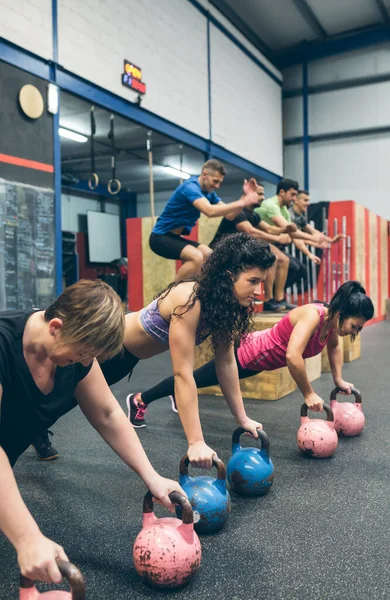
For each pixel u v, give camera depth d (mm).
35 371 1076
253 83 9742
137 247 7359
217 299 1527
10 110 4621
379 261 8883
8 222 4539
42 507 1710
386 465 2098
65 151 9938
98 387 1229
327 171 10773
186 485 1527
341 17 9695
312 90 10805
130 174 11992
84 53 5586
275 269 4508
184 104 7562
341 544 1438
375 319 8602
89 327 960
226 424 2732
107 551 1420
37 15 4949
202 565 1333
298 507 1692
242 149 9297
